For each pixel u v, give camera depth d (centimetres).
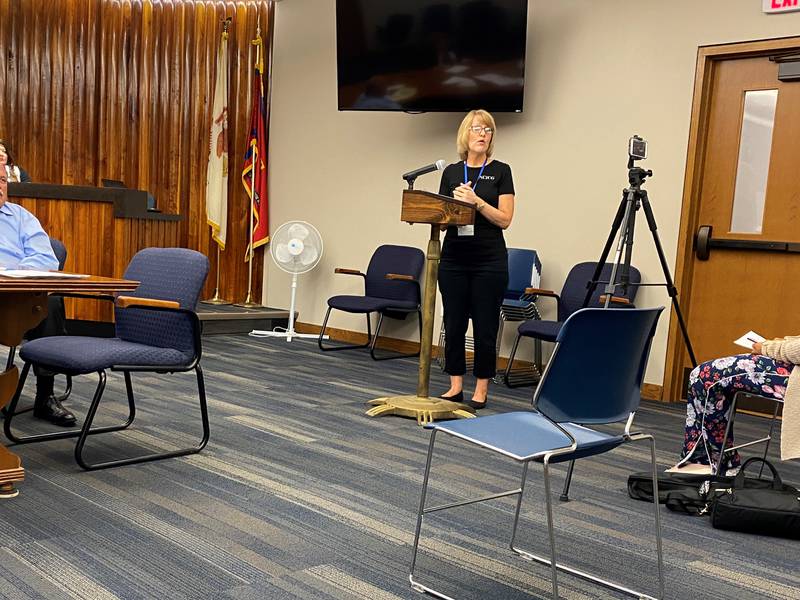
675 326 507
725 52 484
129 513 256
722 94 497
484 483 310
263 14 755
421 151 639
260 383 487
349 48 627
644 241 519
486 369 441
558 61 558
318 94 714
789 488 280
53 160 772
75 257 603
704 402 306
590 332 192
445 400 427
